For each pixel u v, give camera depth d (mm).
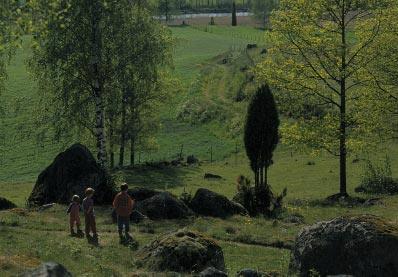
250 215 42969
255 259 28969
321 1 53031
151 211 39875
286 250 31422
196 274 23141
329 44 52906
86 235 31406
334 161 73125
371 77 54094
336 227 22281
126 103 75812
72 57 53438
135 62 55938
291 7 55062
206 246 25031
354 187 58094
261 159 44375
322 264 22109
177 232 25859
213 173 76000
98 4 51438
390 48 52906
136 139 85062
